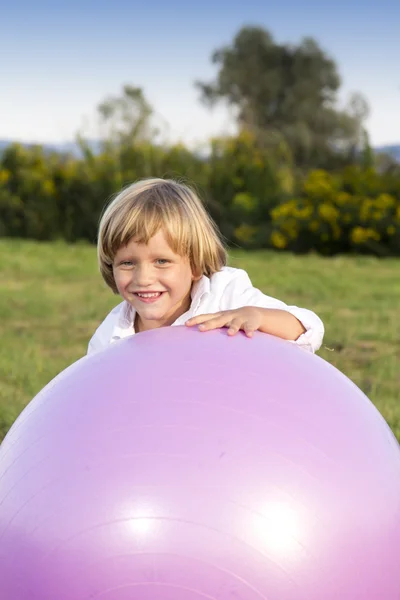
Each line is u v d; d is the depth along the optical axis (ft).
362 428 6.02
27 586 5.38
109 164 50.55
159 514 5.23
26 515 5.52
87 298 26.14
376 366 17.13
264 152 52.54
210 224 7.91
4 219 50.49
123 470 5.40
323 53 95.09
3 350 18.42
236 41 95.61
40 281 30.60
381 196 46.03
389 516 5.72
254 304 7.77
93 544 5.26
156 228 7.30
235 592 5.14
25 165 51.21
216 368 6.03
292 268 34.94
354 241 45.75
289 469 5.45
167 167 50.93
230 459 5.40
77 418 5.79
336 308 24.66
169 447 5.45
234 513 5.23
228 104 94.32
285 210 46.91
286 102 91.91
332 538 5.39
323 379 6.28
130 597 5.15
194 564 5.15
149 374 5.99
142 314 7.65
